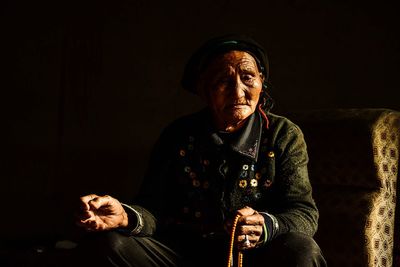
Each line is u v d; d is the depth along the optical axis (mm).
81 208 1689
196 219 1994
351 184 2430
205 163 2014
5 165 4230
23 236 4188
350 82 4281
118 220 1811
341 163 2451
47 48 4281
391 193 2396
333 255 2336
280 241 1722
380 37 4254
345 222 2344
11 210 4211
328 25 4305
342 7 4289
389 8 4242
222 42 1991
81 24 4312
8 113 4246
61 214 4254
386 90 4250
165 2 4387
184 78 2184
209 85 1980
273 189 1952
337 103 4293
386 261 2316
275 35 4344
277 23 4344
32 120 4266
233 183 1951
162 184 2092
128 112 4348
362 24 4273
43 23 4281
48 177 4266
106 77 4336
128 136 4344
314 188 2516
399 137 2467
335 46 4297
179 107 4375
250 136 1987
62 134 4285
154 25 4375
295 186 1909
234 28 4363
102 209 1771
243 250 1856
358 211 2332
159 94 4371
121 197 4320
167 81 4375
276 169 1955
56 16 4293
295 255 1653
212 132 2018
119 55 4348
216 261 1926
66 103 4293
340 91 4293
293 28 4328
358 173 2402
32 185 4250
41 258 3348
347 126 2479
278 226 1752
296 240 1706
